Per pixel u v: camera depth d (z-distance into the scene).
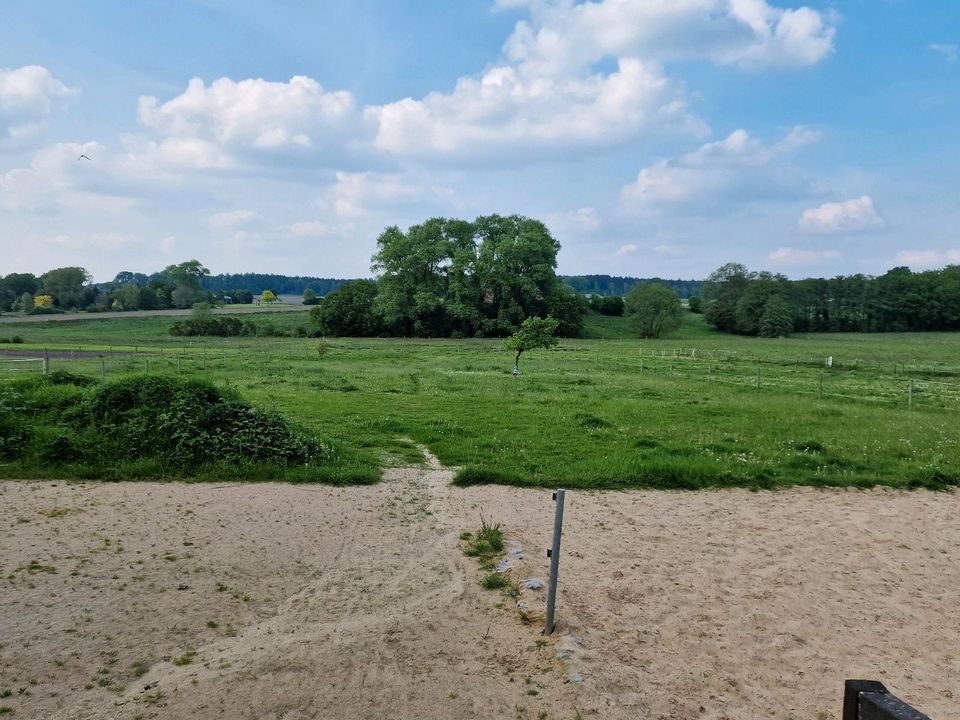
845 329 110.81
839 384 34.62
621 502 11.86
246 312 121.50
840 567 9.08
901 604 7.97
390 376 34.34
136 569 7.87
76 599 7.01
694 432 18.58
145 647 6.15
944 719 5.54
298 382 29.61
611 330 100.50
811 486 13.48
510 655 6.12
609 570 8.46
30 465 12.18
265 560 8.38
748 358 55.06
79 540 8.73
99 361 39.53
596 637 6.56
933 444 17.39
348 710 5.23
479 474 12.77
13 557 8.01
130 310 119.88
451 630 6.59
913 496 13.03
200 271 139.25
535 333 35.81
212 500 10.86
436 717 5.18
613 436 17.61
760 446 16.83
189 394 14.03
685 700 5.62
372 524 10.01
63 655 5.92
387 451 15.39
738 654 6.51
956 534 10.72
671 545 9.66
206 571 7.94
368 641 6.23
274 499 11.03
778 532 10.53
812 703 5.73
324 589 7.62
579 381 32.81
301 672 5.70
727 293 109.06
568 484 12.75
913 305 109.31
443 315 86.75
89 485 11.48
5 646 6.01
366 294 88.12
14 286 137.00
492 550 8.99
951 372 43.81
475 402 23.61
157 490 11.33
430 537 9.52
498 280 83.69
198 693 5.36
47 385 16.02
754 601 7.82
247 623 6.72
